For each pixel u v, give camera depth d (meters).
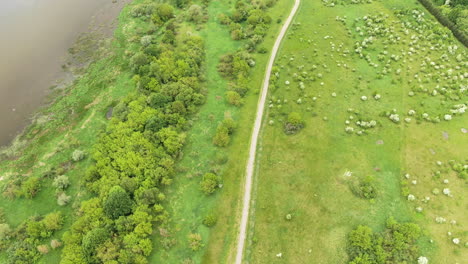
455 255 64.69
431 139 83.88
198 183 79.06
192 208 74.75
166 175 77.56
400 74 100.81
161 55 106.62
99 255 62.91
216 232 71.12
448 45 108.94
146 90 97.50
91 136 90.94
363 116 90.25
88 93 103.75
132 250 65.06
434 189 73.88
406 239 65.44
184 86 96.12
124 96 100.88
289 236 69.69
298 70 105.88
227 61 109.75
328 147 83.94
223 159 82.81
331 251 66.62
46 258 67.75
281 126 90.06
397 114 89.25
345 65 105.19
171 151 82.50
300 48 114.12
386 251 64.56
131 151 80.31
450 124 86.88
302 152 83.62
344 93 96.94
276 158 83.06
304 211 73.00
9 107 101.31
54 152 87.62
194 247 67.56
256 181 79.12
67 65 114.25
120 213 69.19
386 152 81.75
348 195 74.50
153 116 88.06
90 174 77.38
